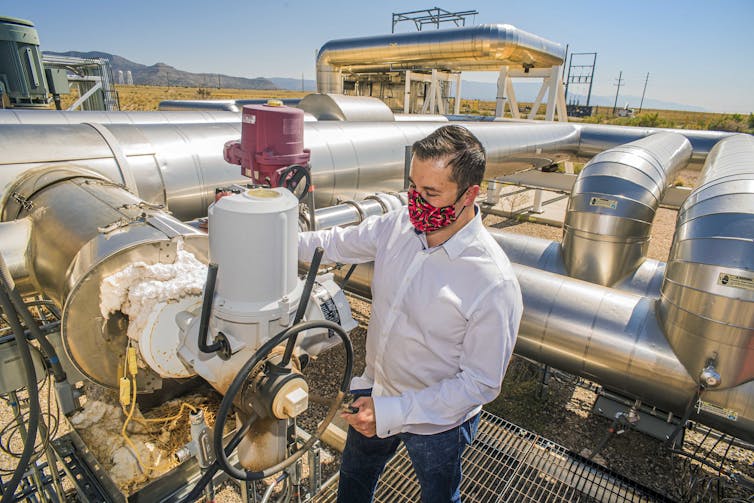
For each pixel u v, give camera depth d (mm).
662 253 7641
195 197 2842
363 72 12023
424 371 1407
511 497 2410
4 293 1257
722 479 2695
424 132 4465
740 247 2055
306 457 2656
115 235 1314
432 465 1506
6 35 5527
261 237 955
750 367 2059
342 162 3586
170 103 10625
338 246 1592
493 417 2992
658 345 2373
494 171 5492
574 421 3309
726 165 3023
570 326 2584
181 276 1291
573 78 32438
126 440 1397
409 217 1304
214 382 1057
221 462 920
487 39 8547
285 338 920
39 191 1825
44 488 2037
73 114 4055
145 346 1230
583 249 3363
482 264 1247
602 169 3410
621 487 2488
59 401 1543
